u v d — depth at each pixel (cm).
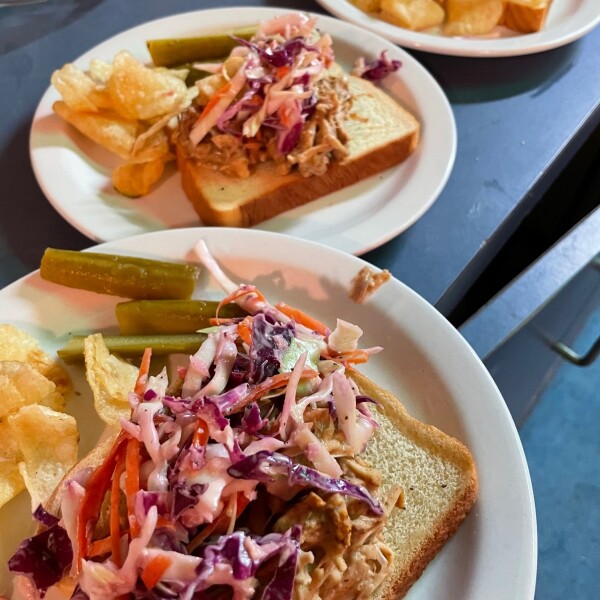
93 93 54
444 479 39
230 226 51
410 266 50
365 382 42
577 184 67
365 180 54
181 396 39
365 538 36
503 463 39
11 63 63
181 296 45
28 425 40
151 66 61
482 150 56
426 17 64
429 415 42
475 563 37
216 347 40
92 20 67
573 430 67
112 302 46
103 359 42
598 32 66
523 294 48
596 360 69
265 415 38
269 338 40
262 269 47
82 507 35
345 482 36
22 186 54
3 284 49
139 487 35
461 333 46
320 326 43
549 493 63
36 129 55
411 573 37
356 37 62
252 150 52
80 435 42
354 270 46
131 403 38
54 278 45
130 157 52
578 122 58
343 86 56
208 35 61
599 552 60
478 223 52
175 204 53
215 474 35
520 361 55
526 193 54
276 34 56
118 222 50
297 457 37
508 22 64
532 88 61
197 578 33
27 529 39
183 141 53
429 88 58
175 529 34
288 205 53
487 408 41
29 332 45
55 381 43
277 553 34
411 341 44
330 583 35
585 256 49
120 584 33
